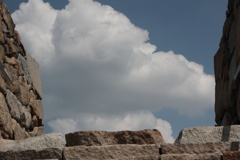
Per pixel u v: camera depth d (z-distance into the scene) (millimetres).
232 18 8859
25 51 9906
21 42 9492
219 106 9484
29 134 9117
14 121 7969
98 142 5707
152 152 5457
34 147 5730
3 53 8023
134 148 5449
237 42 7988
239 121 8164
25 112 8852
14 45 8891
